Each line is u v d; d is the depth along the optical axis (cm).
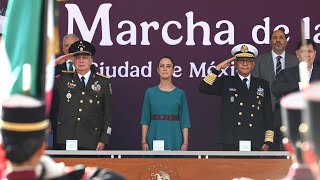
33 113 1155
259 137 3228
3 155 1208
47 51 1566
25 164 1159
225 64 3250
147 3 3619
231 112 3234
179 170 3028
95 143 3212
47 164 1187
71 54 3206
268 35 3606
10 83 1542
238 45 3406
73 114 3206
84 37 3612
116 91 3597
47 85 1552
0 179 1260
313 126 952
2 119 1159
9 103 1157
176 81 3606
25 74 1235
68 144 3186
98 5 3616
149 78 3606
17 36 1572
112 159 3034
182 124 3253
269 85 3416
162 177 3028
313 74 3247
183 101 3262
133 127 3588
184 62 3612
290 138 1126
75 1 3612
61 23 3600
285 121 1130
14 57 1566
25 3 1575
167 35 3616
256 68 3500
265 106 3256
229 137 3228
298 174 1113
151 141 3247
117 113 3591
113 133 3581
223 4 3612
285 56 3497
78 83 3234
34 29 1565
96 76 3262
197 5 3616
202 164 3027
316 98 950
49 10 1581
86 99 3222
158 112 3244
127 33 3612
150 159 3031
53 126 3222
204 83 3250
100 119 3234
